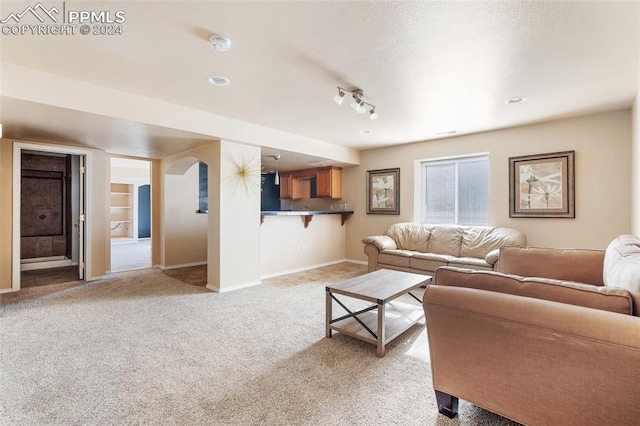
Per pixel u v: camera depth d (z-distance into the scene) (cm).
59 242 631
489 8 176
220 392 186
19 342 252
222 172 407
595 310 121
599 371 114
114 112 298
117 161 974
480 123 411
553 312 125
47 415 164
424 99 323
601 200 366
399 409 170
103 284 444
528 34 202
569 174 385
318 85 289
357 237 629
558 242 396
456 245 454
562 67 249
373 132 466
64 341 254
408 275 313
